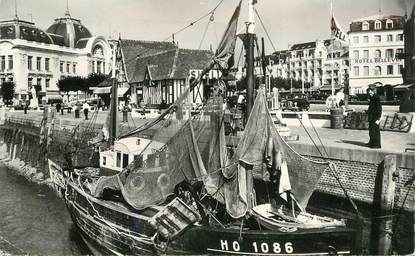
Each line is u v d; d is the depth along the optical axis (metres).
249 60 18.02
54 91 90.44
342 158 16.75
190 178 16.41
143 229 15.73
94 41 99.88
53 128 42.06
